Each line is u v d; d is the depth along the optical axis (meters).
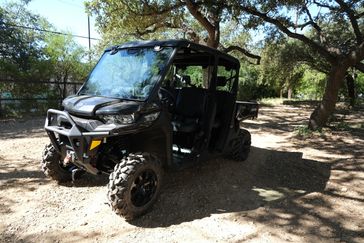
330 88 10.21
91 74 5.08
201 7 12.04
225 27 22.05
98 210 4.25
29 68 15.17
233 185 5.39
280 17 10.84
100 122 3.93
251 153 7.49
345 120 13.94
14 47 19.27
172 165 4.58
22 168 5.78
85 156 3.88
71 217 4.06
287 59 22.69
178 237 3.70
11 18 22.92
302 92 35.16
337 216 4.37
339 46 10.77
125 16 12.77
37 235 3.64
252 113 6.84
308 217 4.32
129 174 3.84
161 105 4.36
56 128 4.12
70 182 5.09
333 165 6.69
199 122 5.25
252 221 4.15
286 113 16.88
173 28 15.66
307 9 11.14
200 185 5.28
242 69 28.31
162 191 4.92
